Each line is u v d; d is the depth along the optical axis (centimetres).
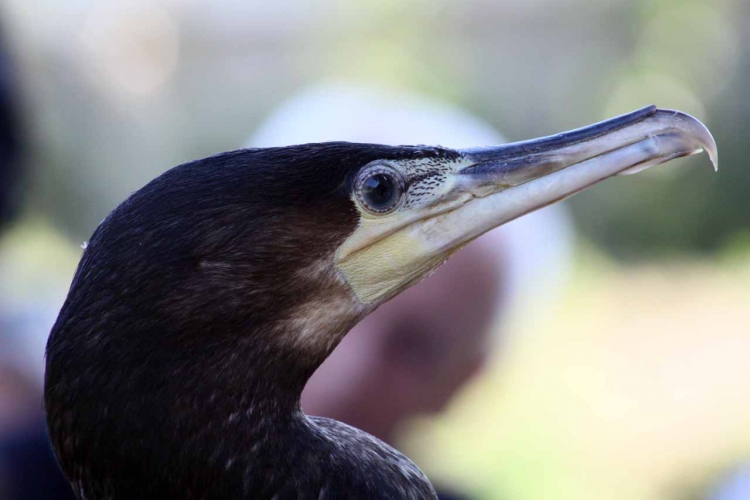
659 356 1923
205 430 385
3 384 518
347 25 2677
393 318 596
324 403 602
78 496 390
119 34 2075
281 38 2656
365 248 430
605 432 1650
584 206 2598
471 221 443
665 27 2631
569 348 1991
